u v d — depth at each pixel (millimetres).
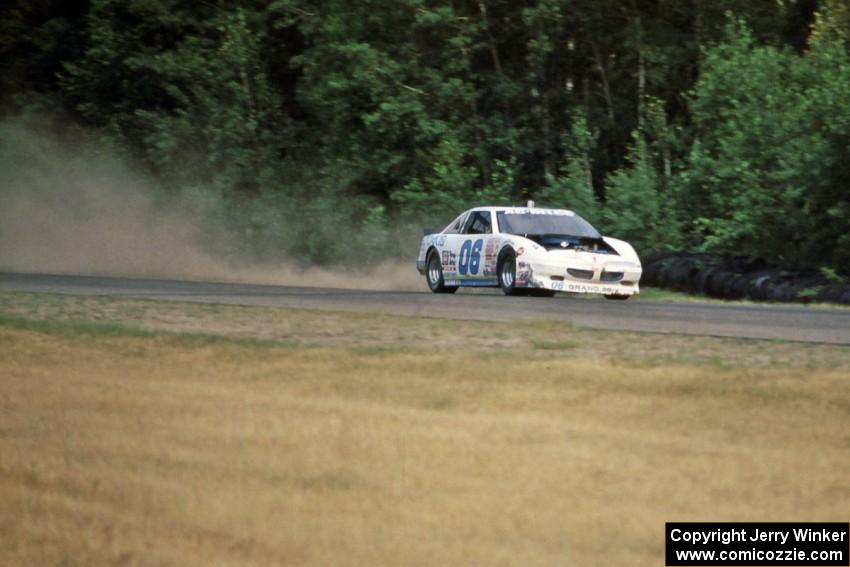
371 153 114625
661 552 17797
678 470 22078
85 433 25188
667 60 112438
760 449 23688
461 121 117750
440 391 29812
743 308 57406
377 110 113250
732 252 89625
